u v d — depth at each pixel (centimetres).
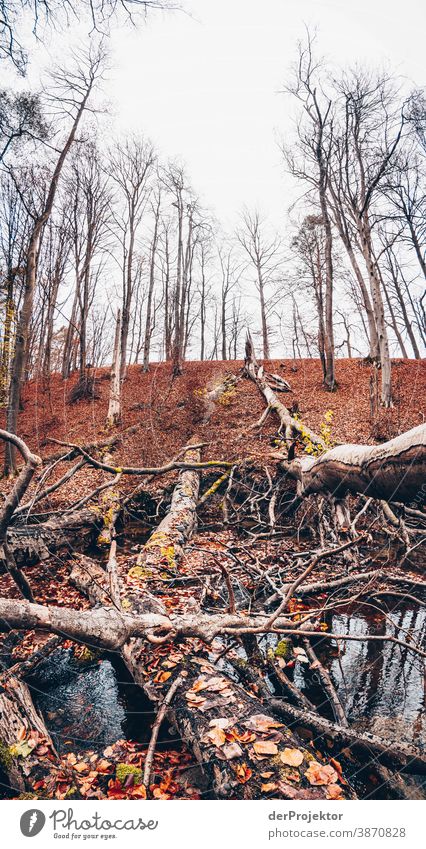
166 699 296
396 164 1392
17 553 633
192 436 1330
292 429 1121
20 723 297
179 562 632
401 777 266
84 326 1950
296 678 393
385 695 362
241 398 1686
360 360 2109
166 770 274
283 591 490
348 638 338
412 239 1512
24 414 1775
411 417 1311
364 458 482
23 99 1148
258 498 889
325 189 1691
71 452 684
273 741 254
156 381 2011
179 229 2244
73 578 595
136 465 1147
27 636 464
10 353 1317
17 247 1594
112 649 341
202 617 377
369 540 729
